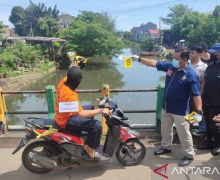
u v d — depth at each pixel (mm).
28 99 24188
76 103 4727
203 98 5812
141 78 36281
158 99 6750
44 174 5113
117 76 38469
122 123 5121
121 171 5215
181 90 5230
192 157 5457
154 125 7027
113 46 52531
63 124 4805
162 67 5496
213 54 5480
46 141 4875
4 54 35031
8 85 28141
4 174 5133
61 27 82688
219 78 5484
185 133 5367
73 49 50312
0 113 6926
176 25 88750
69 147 4859
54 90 6855
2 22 50688
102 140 6340
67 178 5008
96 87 31969
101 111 4848
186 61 5156
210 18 69312
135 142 5441
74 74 4656
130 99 21312
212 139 5961
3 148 6137
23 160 4949
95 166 5375
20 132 6984
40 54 45281
